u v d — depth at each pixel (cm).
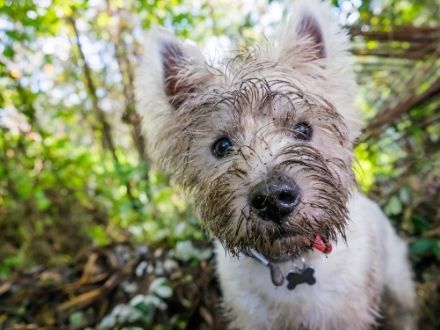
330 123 26
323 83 28
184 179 28
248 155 23
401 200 40
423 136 46
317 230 23
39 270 45
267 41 29
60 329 36
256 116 25
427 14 56
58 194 57
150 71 28
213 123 26
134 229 49
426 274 38
